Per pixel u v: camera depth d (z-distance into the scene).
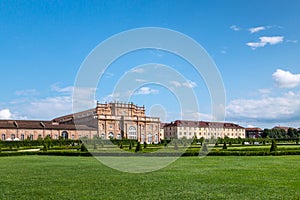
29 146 74.06
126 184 15.84
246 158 31.02
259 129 180.50
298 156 33.09
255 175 18.30
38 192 14.04
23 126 96.81
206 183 15.83
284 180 16.38
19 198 12.90
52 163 27.89
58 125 103.94
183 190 14.10
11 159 34.12
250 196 12.70
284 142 87.56
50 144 63.84
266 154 34.62
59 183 16.34
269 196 12.64
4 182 16.83
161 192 13.72
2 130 93.31
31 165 26.08
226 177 17.70
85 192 13.91
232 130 149.62
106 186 15.32
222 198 12.44
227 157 32.75
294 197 12.43
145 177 18.19
